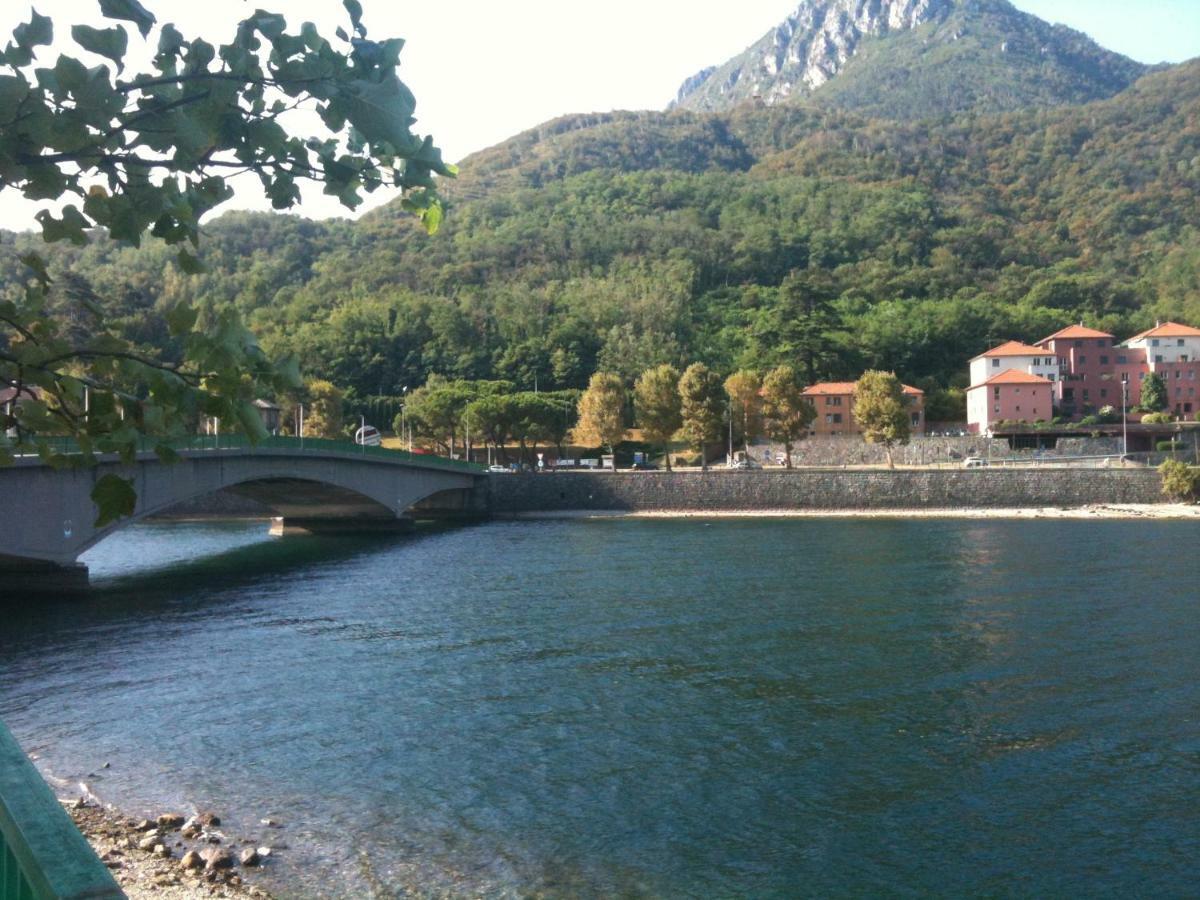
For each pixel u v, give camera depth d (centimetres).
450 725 2909
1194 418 14750
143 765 2552
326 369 18250
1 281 11762
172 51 386
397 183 433
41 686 3359
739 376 13950
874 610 4738
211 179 425
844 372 17212
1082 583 5525
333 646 4022
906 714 3016
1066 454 13350
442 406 14175
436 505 11894
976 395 15288
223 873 1902
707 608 4847
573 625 4444
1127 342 15725
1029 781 2455
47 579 5178
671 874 1955
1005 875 1967
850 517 10850
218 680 3450
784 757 2628
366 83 391
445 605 5044
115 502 446
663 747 2709
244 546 8506
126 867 1905
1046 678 3419
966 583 5581
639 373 18338
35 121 366
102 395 437
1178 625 4284
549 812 2252
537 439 14175
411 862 1983
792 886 1914
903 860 2033
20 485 4722
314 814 2225
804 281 18238
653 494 11825
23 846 297
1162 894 1894
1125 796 2356
